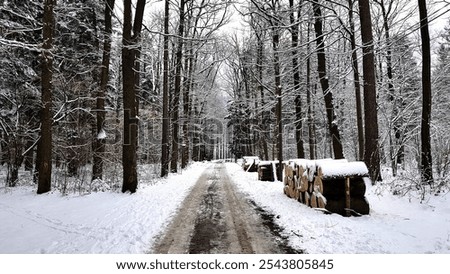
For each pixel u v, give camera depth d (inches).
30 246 217.0
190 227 256.8
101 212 315.3
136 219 284.0
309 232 239.1
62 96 597.0
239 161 1552.7
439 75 580.4
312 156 697.0
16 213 321.1
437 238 222.2
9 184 530.3
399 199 330.3
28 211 329.1
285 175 428.5
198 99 1105.4
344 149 912.3
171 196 410.9
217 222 273.0
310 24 592.4
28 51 590.9
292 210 316.5
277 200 380.2
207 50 816.9
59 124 602.2
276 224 265.9
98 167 518.6
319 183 301.4
